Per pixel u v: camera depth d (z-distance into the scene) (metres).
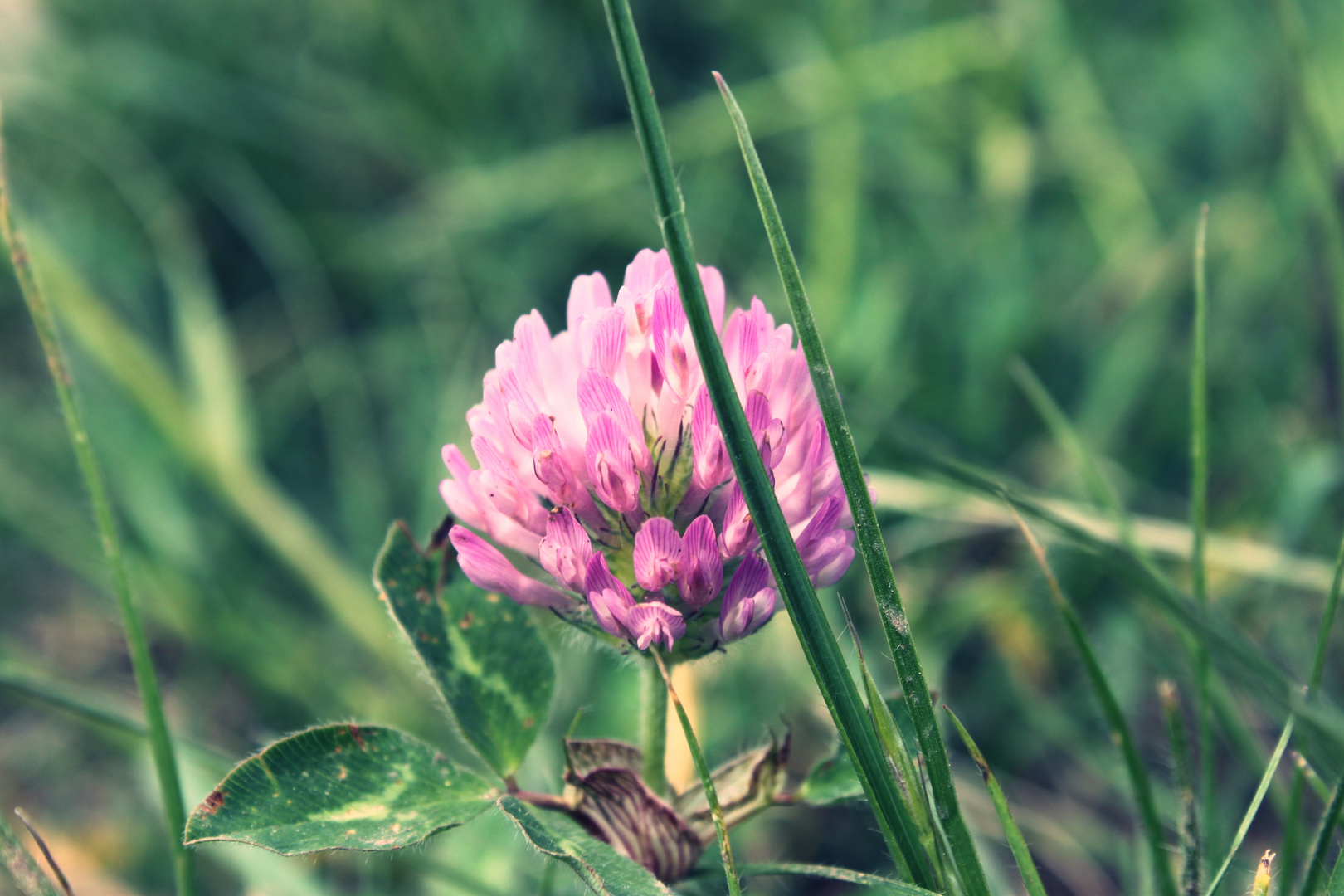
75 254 0.44
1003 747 0.31
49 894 0.24
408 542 0.25
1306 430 0.36
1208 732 0.25
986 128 0.47
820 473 0.23
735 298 0.43
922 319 0.41
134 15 0.50
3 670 0.26
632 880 0.23
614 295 0.44
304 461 0.42
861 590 0.32
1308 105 0.34
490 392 0.23
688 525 0.23
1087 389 0.40
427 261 0.45
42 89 0.47
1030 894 0.23
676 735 0.27
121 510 0.36
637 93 0.22
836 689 0.23
